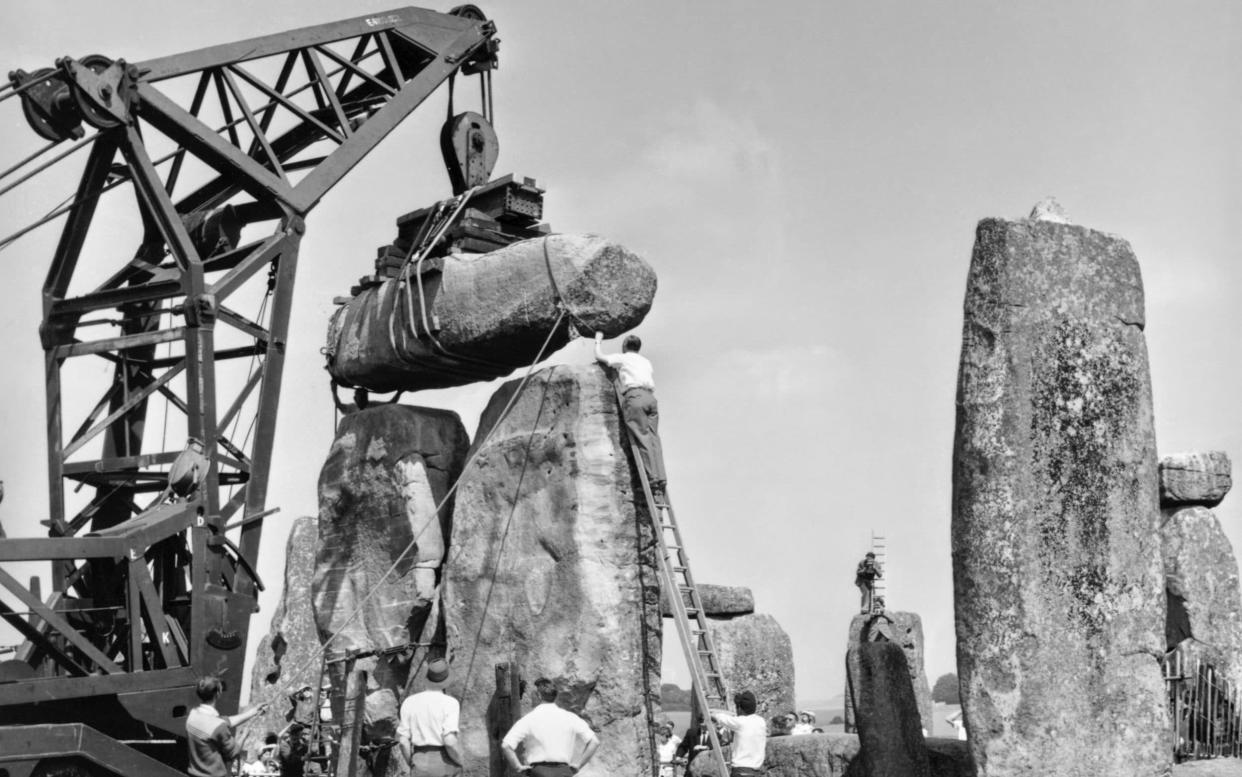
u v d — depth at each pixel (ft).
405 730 44.65
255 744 83.05
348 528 61.46
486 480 55.88
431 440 60.08
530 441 54.39
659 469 52.85
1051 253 43.98
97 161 58.08
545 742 41.68
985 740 41.63
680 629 50.49
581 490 52.31
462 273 57.21
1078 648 42.34
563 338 55.11
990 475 42.55
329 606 61.26
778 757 51.39
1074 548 42.86
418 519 58.54
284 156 66.39
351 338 61.93
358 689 59.06
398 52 67.21
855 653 48.96
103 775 47.85
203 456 55.77
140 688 51.78
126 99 56.80
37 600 50.42
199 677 53.67
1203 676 52.31
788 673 82.89
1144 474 44.57
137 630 52.29
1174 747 50.75
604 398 53.42
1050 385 43.29
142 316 59.62
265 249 59.77
